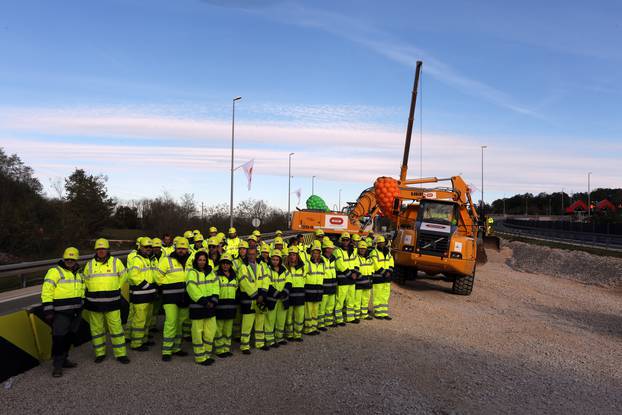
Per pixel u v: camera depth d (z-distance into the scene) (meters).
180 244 8.67
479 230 23.09
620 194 98.44
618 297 21.34
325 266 11.42
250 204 55.53
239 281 9.23
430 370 8.88
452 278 20.03
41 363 8.03
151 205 45.72
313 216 25.02
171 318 8.48
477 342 11.25
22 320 7.81
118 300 8.26
